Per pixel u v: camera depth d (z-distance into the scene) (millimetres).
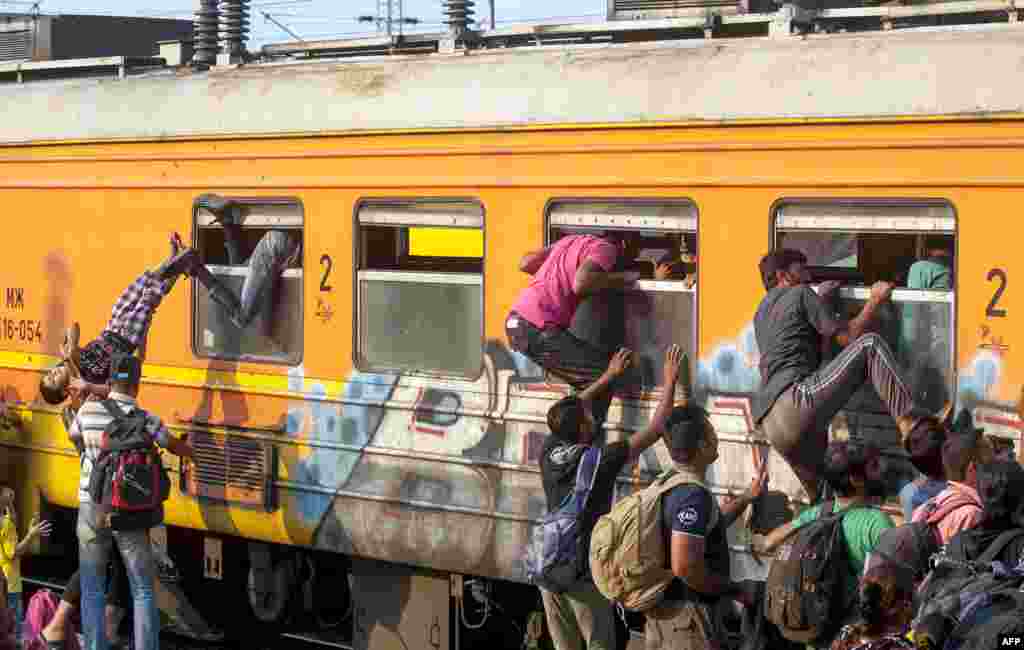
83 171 14953
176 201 14219
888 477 10359
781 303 10453
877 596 8086
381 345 12977
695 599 9898
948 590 8023
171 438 13273
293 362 13539
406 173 12672
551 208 11898
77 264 15055
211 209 13773
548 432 11898
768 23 11312
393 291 12867
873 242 10992
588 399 11477
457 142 12367
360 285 13062
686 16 12195
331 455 13273
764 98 10852
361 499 13070
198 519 14273
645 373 11531
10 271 15695
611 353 11695
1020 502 8289
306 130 13227
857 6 12414
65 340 15094
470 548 12398
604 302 11742
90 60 15453
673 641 9938
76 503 15102
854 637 8156
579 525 10688
